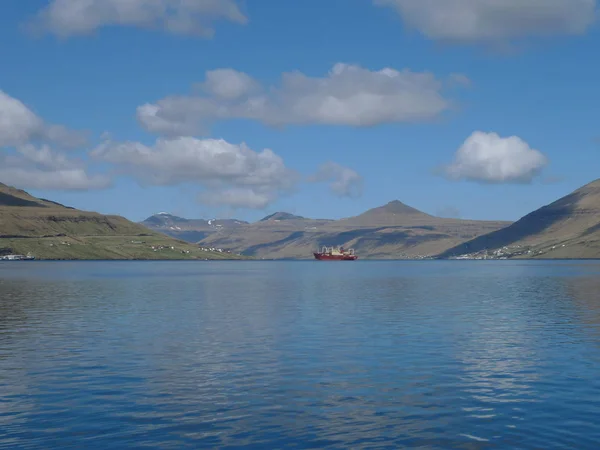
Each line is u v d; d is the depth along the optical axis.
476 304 108.19
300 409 36.97
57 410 36.66
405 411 36.47
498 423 33.97
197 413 36.09
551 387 41.97
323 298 123.75
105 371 47.78
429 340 63.44
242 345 60.28
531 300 117.19
